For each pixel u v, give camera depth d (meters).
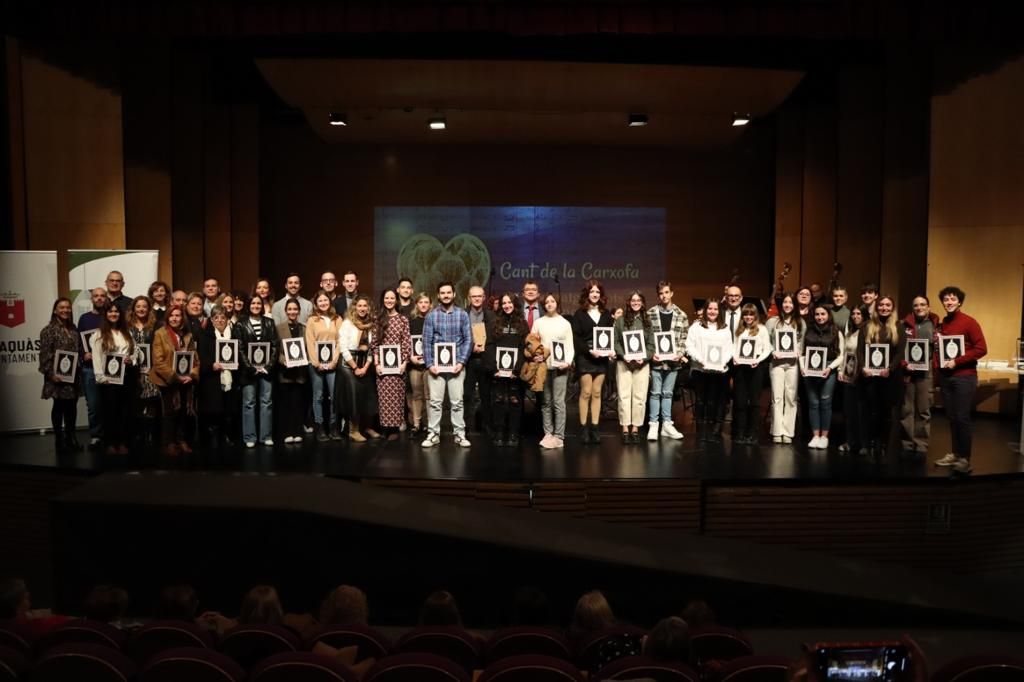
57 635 2.80
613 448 7.79
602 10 9.44
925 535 6.70
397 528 3.90
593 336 7.89
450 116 13.01
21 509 6.93
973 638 3.90
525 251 14.97
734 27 9.45
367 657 2.85
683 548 4.24
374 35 11.08
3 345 8.24
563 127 13.60
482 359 8.21
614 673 2.54
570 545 4.03
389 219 14.89
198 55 11.80
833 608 3.96
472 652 2.84
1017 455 7.64
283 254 14.90
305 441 8.05
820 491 6.62
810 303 8.63
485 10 9.47
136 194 11.45
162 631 2.79
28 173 9.95
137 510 3.92
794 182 14.04
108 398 7.44
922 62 10.97
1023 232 10.07
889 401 7.22
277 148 14.81
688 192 15.02
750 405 8.02
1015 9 9.30
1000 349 10.29
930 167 10.62
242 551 3.93
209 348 7.64
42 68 9.93
